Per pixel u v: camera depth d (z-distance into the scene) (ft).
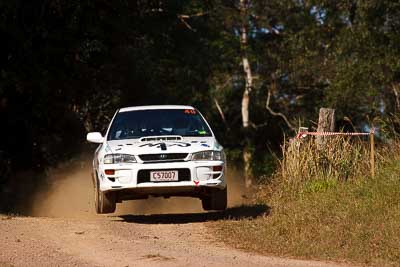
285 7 298.15
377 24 223.30
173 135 101.45
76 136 207.51
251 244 81.61
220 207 100.01
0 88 166.20
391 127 118.83
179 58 284.20
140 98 229.86
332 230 82.38
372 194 94.02
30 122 184.14
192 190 95.96
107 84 205.98
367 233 79.77
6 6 159.84
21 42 167.12
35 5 168.45
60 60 176.55
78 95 194.08
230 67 340.39
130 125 104.22
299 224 86.58
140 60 224.53
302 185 106.63
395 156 108.37
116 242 81.41
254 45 330.34
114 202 99.30
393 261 72.02
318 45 269.03
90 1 173.17
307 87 323.98
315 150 110.73
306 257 74.74
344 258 73.77
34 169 189.78
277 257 74.64
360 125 245.45
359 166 109.29
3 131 182.60
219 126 355.36
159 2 203.51
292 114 340.80
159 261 70.74
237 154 342.64
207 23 314.35
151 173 94.63
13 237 83.30
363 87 228.63
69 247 78.28
